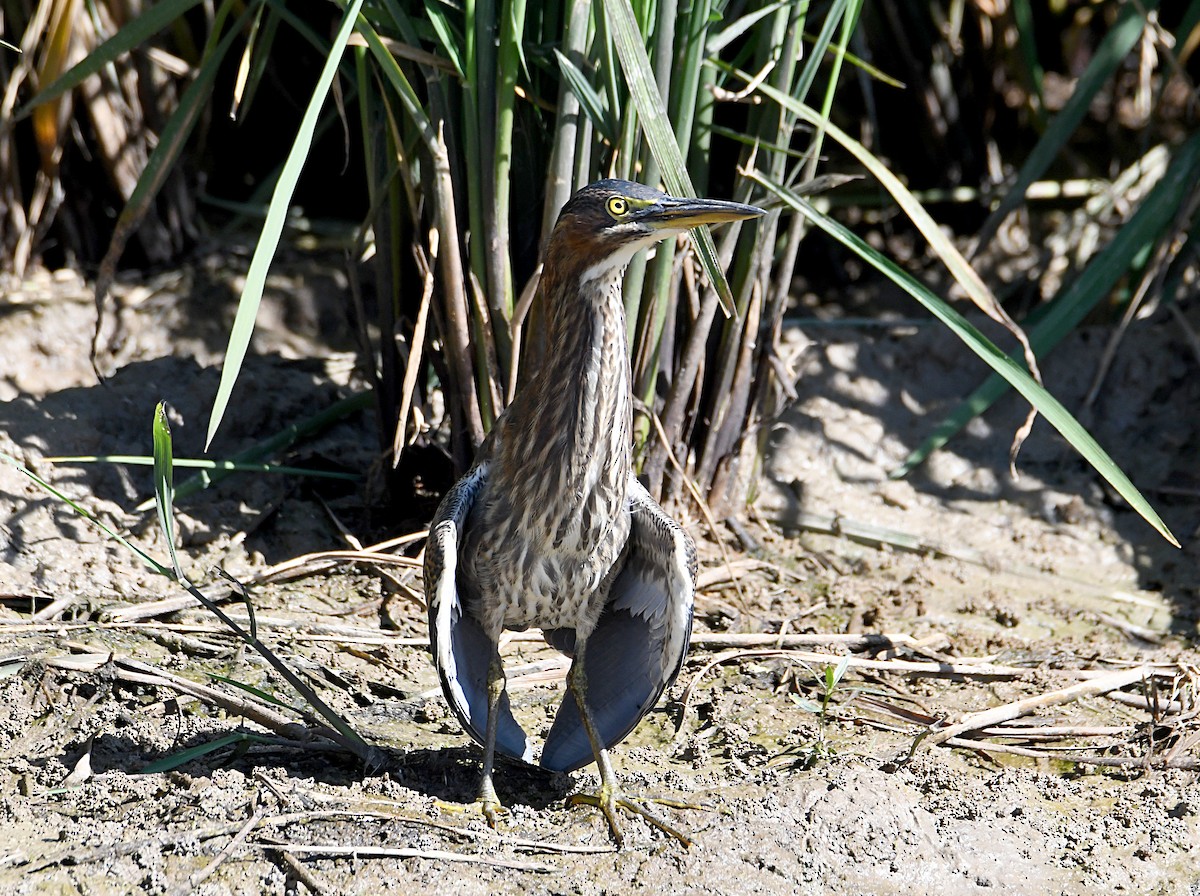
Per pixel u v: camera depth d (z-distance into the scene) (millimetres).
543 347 10609
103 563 10445
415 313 11461
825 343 13836
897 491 12703
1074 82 18266
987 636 10797
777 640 10359
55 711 8750
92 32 13125
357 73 10719
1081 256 15031
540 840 7867
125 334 13211
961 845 8141
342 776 8445
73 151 13727
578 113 9969
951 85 16188
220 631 9875
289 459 11898
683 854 7793
